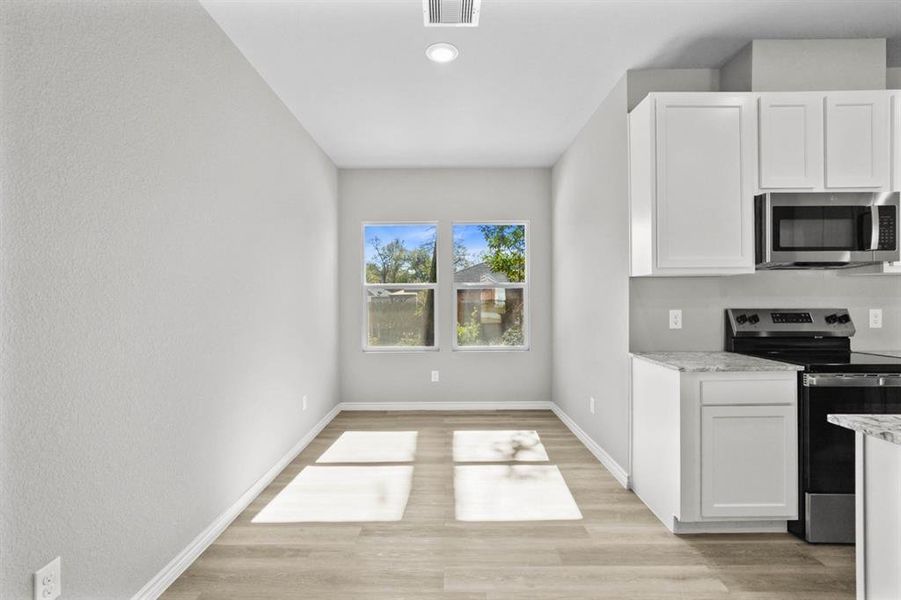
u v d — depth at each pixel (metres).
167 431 2.11
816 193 2.66
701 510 2.46
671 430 2.54
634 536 2.51
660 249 2.73
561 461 3.66
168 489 2.12
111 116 1.76
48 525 1.50
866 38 2.83
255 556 2.34
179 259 2.20
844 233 2.65
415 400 5.41
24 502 1.42
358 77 3.19
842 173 2.70
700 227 2.73
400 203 5.39
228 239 2.69
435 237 5.46
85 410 1.64
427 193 5.40
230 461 2.70
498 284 5.46
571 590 2.05
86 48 1.64
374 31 2.66
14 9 1.38
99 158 1.70
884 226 2.62
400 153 4.85
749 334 2.98
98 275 1.70
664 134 2.73
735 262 2.73
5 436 1.36
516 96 3.53
